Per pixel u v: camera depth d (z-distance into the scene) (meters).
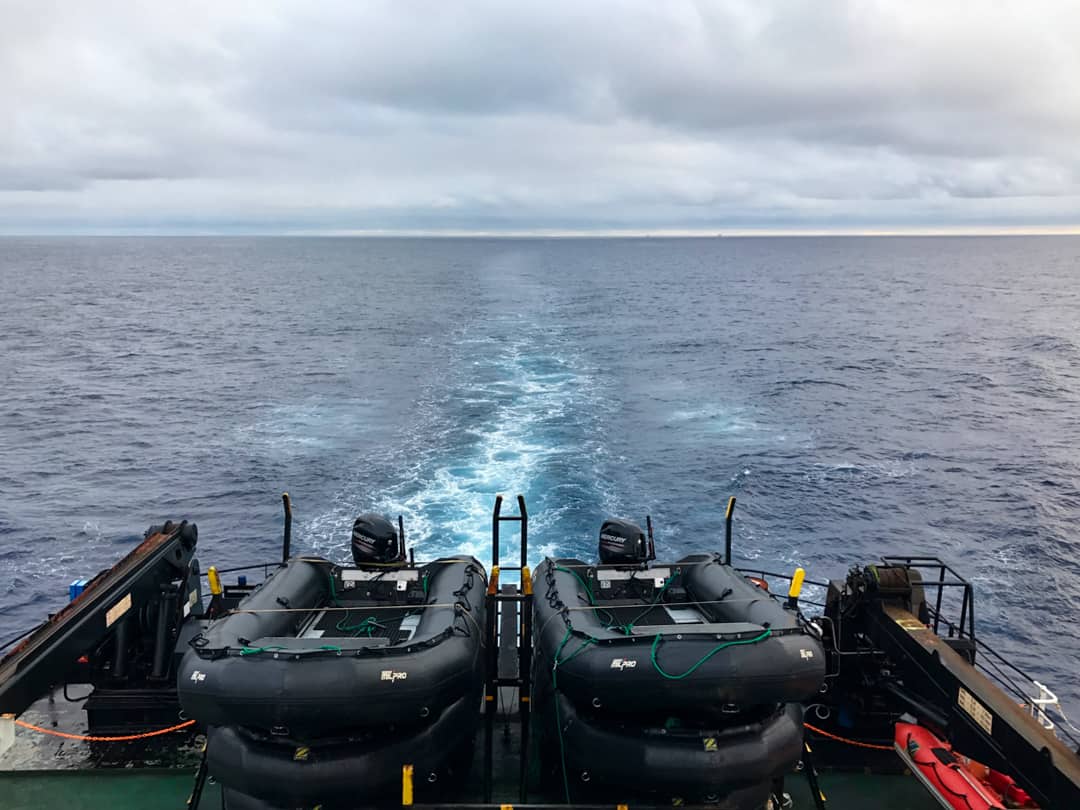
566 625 6.45
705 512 31.14
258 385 56.78
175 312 109.62
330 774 5.70
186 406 50.56
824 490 34.44
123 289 151.25
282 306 116.75
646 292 144.38
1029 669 21.81
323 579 7.79
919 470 37.81
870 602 7.92
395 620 7.25
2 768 7.92
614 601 7.84
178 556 8.96
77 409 50.25
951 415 49.84
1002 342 83.75
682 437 41.72
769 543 28.80
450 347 72.50
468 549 25.73
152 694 8.32
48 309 114.12
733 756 5.84
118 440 42.62
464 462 35.22
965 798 6.10
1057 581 26.67
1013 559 28.30
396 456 36.75
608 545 8.14
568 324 92.31
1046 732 5.72
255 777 5.75
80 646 7.17
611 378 57.69
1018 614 24.61
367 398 50.75
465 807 5.83
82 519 31.47
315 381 57.47
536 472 33.72
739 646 5.83
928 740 6.71
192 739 8.35
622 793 6.29
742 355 71.88
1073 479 36.97
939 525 31.12
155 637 8.50
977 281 184.38
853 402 53.03
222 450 39.66
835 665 7.71
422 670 5.74
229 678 5.60
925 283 177.12
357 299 126.38
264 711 5.53
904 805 7.35
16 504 33.03
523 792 6.68
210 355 71.19
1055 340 85.06
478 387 53.00
